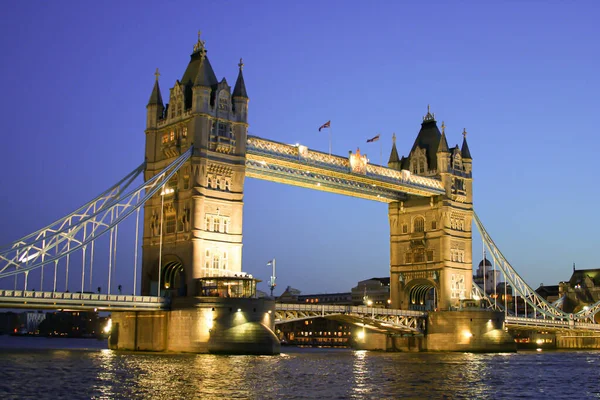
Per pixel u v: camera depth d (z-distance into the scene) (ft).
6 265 298.35
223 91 370.53
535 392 224.12
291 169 403.34
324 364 311.68
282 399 187.83
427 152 506.07
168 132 376.07
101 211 330.34
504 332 472.85
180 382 217.77
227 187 366.63
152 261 370.94
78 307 313.12
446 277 476.95
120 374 238.07
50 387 203.10
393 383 237.04
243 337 330.54
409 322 463.83
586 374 293.23
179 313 341.41
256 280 348.59
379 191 476.13
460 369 302.25
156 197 375.25
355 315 421.18
